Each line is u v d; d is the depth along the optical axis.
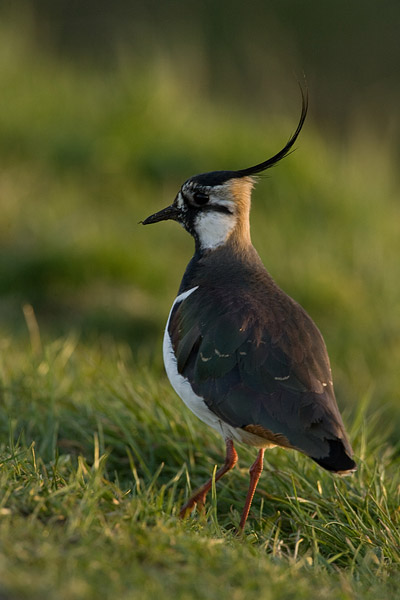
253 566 5.86
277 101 23.98
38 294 14.02
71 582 5.02
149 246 15.30
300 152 18.16
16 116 17.77
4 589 4.84
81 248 14.48
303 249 15.86
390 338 14.11
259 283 8.16
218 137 18.11
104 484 7.29
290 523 7.66
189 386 7.52
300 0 28.45
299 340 7.40
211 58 26.56
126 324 13.55
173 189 17.20
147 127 17.97
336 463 6.62
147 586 5.20
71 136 17.53
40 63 20.36
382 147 20.45
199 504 7.51
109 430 8.97
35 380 9.62
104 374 10.23
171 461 8.73
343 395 12.56
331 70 27.70
